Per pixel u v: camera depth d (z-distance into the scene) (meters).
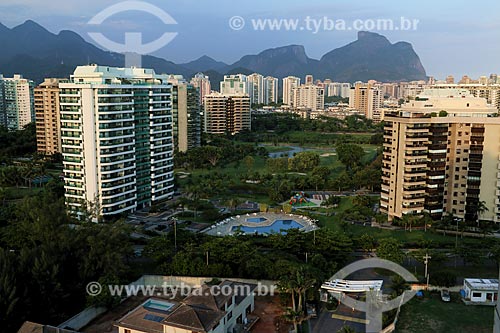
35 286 93.06
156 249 118.69
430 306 100.19
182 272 109.75
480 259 117.75
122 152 161.00
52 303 93.44
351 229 152.75
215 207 179.25
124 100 159.88
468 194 157.62
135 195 169.88
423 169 156.50
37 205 126.88
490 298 101.31
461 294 105.06
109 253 105.12
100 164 154.88
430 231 150.50
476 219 156.88
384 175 165.62
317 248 120.19
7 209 147.12
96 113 152.88
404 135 155.00
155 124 178.25
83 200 146.88
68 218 119.00
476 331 89.50
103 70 164.00
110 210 157.88
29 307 89.50
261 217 166.38
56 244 106.31
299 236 123.69
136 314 86.50
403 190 156.88
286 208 171.88
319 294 102.19
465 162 157.12
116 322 84.81
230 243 118.06
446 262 125.06
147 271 115.38
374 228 154.00
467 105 164.00
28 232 118.44
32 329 80.31
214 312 83.94
